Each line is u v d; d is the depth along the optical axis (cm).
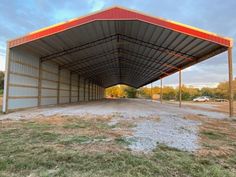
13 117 766
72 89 2153
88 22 962
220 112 1242
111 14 959
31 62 1189
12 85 985
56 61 1533
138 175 245
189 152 348
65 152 325
